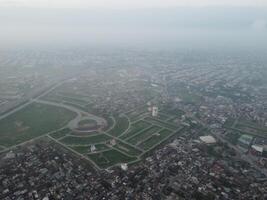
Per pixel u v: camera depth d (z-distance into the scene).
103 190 192.50
